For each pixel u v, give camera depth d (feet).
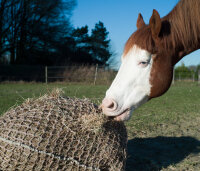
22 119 6.55
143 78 6.16
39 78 58.85
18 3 72.79
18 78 58.18
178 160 9.40
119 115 6.39
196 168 8.60
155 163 9.03
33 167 5.90
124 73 6.28
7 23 73.00
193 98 29.55
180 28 6.16
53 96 7.74
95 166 6.35
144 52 5.98
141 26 6.92
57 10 76.64
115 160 6.76
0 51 73.87
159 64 6.13
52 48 77.61
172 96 31.86
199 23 6.14
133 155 10.00
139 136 12.76
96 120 6.63
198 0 6.10
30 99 7.73
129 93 6.25
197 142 11.78
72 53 81.51
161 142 11.76
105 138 6.69
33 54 77.82
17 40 75.82
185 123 15.83
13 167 5.93
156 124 15.19
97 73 57.98
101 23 99.45
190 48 6.42
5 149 6.17
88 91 34.96
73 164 6.10
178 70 81.15
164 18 6.59
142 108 21.42
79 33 92.43
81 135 6.40
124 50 6.40
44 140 6.07
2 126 6.70
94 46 91.71
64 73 58.44
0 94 29.63
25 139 6.12
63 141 6.14
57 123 6.40
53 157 5.94
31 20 75.87
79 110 7.00
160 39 6.07
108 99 6.23
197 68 82.79
